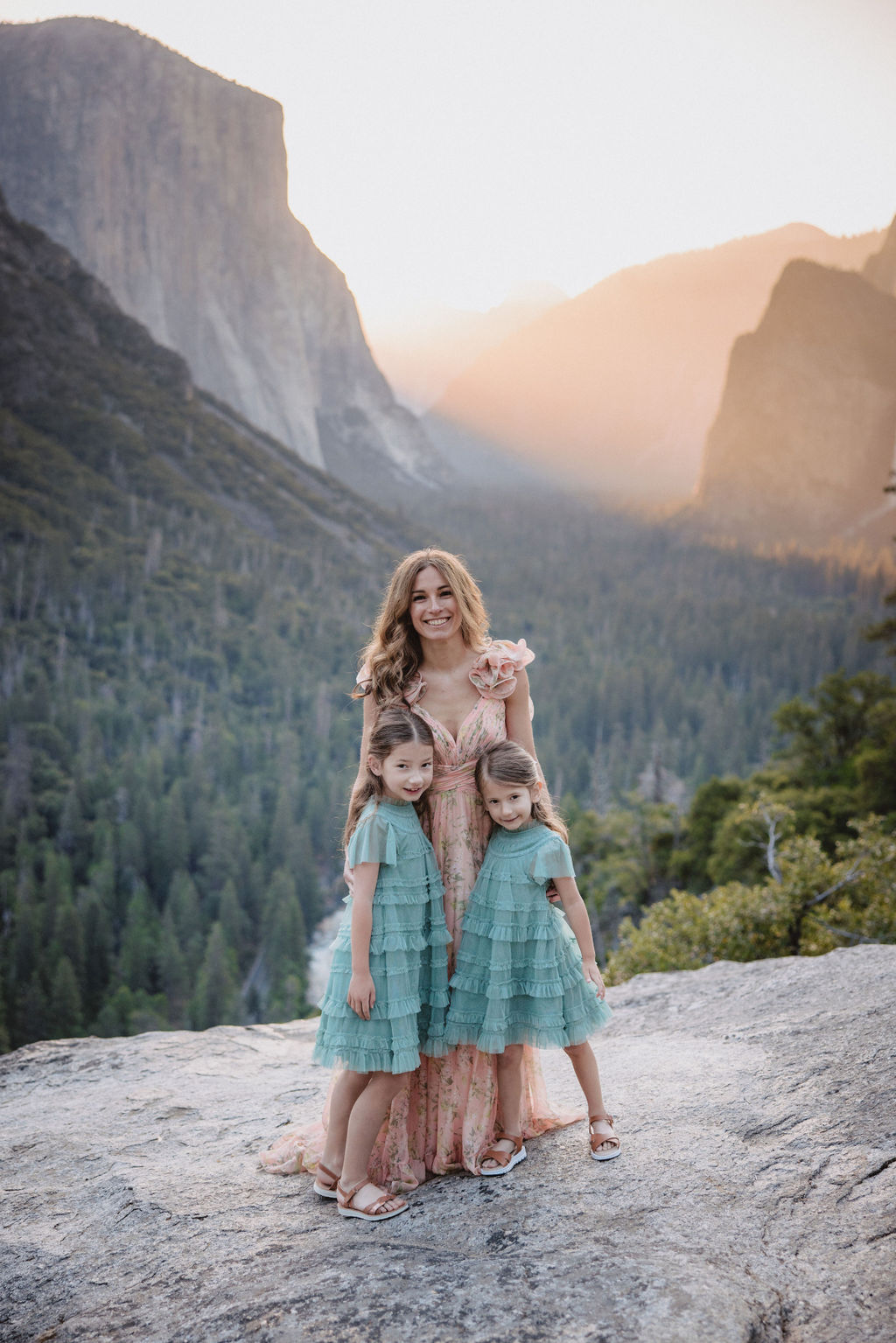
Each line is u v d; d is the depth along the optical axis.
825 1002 3.95
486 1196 2.57
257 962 55.03
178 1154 3.26
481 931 2.75
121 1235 2.64
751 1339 1.83
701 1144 2.74
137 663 109.94
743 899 11.08
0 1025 41.12
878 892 11.13
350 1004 2.62
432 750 2.76
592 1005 2.75
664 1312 1.89
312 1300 2.10
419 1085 2.88
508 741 2.82
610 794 78.94
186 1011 46.16
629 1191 2.49
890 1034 3.32
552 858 2.72
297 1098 3.77
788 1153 2.61
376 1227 2.51
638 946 11.36
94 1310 2.27
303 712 106.44
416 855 2.72
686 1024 4.13
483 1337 1.88
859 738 32.16
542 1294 2.00
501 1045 2.66
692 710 119.12
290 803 69.94
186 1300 2.23
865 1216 2.27
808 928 10.95
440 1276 2.13
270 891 56.50
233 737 93.06
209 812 67.31
